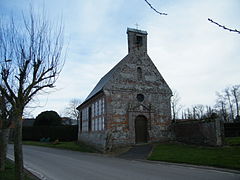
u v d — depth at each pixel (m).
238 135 25.02
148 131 21.08
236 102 47.09
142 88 21.94
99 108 21.84
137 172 9.62
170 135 21.86
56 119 38.47
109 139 19.17
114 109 20.05
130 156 15.79
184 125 20.00
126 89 21.11
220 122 16.33
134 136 20.22
